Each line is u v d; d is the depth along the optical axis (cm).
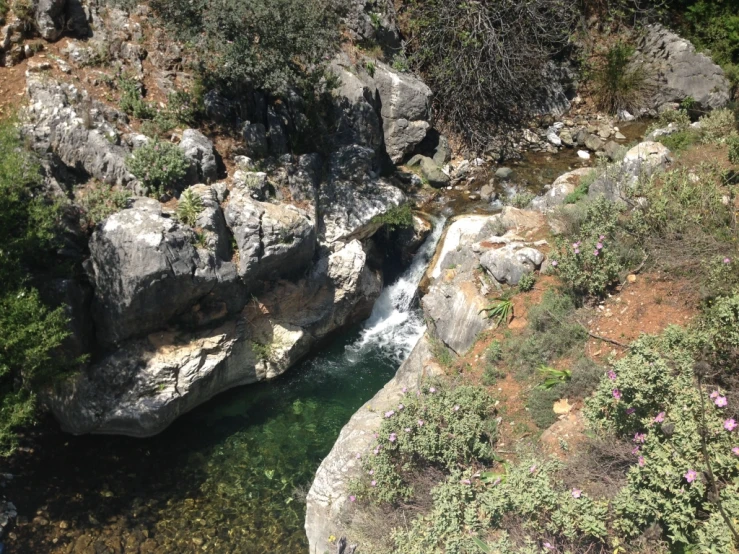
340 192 1276
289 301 1155
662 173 1023
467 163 1516
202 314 1064
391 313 1312
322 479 884
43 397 1030
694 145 1188
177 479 982
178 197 1088
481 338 941
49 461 991
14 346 843
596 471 705
